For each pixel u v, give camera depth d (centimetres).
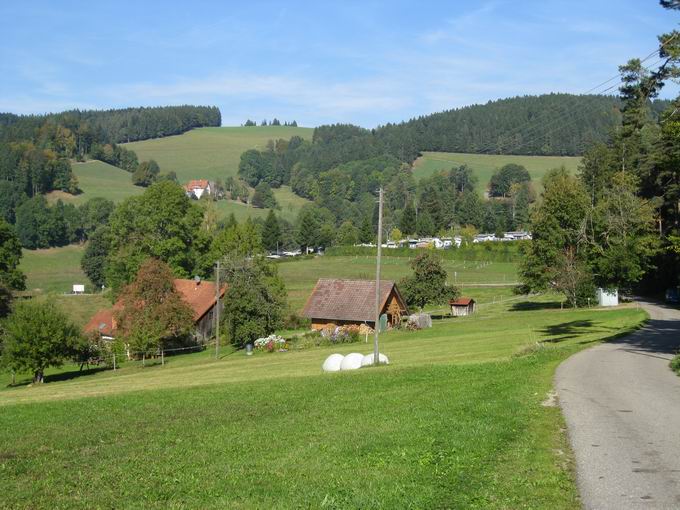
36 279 12519
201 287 7550
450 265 13175
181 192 8619
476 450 1264
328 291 7231
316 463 1259
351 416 1769
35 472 1404
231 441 1563
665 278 8456
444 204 18438
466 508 945
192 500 1088
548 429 1434
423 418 1631
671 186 7419
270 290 6309
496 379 2312
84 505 1110
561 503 956
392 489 1049
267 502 1038
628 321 5300
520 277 8594
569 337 4275
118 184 19500
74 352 5666
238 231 8950
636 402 1759
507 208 17800
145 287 6266
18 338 5331
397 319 7231
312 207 19600
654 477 1080
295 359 4775
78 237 15362
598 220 7619
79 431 1933
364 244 16512
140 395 2766
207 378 3716
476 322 6744
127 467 1379
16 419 2298
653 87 2762
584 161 10131
